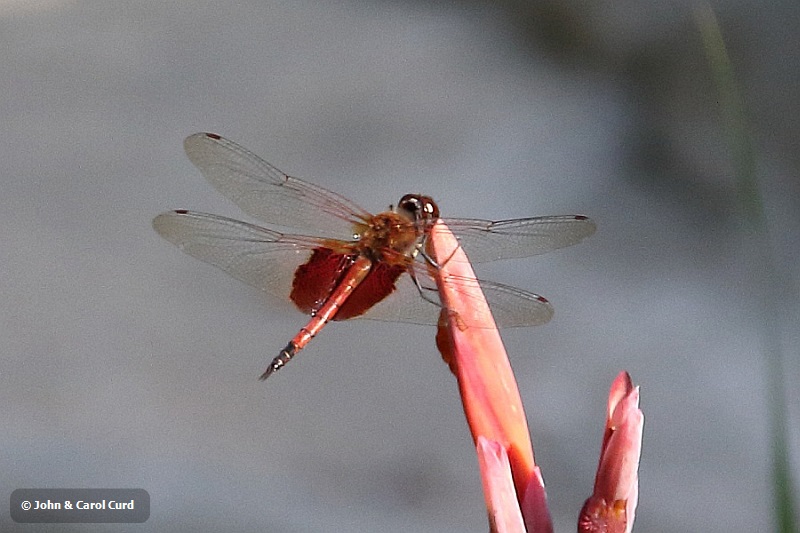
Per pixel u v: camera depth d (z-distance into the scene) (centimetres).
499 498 148
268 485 165
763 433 168
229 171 158
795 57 197
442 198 191
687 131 203
